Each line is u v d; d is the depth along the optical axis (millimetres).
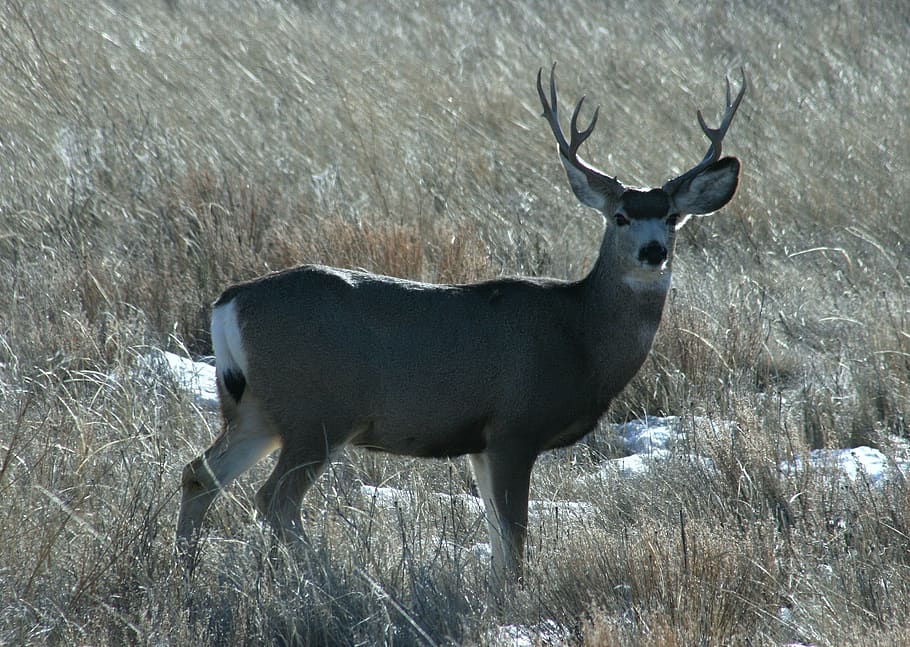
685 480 24641
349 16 68625
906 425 29812
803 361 33125
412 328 21406
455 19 69062
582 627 17531
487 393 21781
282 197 39500
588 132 23938
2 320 30344
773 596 19516
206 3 64438
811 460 25922
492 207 42656
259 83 51562
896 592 19422
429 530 21609
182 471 22609
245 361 21375
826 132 54375
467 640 17703
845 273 40219
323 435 21344
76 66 49094
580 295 22891
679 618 17922
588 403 22844
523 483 22062
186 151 43062
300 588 18422
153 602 17672
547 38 66125
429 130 49156
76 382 26391
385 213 38844
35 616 17281
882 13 74062
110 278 33031
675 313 32531
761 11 74562
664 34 69188
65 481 21141
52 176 40531
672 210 23297
